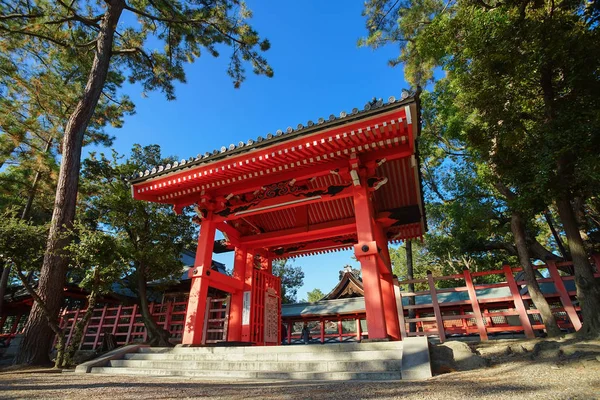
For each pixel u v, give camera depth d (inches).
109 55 597.3
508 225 482.0
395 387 184.9
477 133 371.9
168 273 578.9
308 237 492.7
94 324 707.4
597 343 271.1
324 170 386.6
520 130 334.6
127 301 657.6
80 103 550.9
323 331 879.7
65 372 362.0
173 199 458.9
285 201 405.1
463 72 389.4
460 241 589.6
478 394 157.1
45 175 724.0
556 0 354.9
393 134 329.7
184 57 761.6
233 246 544.1
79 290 679.1
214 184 419.2
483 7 416.2
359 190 361.1
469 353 279.7
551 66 329.7
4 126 644.1
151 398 177.0
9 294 805.9
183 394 189.0
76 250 428.1
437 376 226.4
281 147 352.5
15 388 224.5
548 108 331.6
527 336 405.4
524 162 333.7
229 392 192.2
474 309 439.8
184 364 321.7
